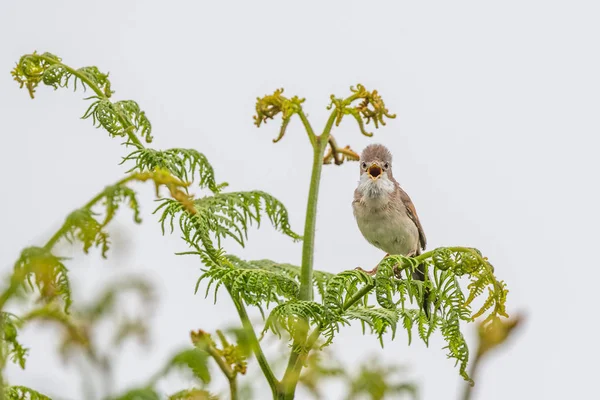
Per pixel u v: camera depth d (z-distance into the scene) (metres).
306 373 3.09
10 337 3.70
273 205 7.14
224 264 6.85
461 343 6.07
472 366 2.64
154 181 4.03
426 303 6.59
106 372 3.04
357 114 6.68
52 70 8.02
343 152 7.53
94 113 7.79
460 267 6.25
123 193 3.88
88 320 3.04
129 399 2.96
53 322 3.25
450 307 6.19
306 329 5.40
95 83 8.13
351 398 3.05
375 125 6.68
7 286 3.59
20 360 3.81
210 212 6.71
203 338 3.82
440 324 6.54
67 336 3.02
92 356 3.03
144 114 8.09
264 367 5.39
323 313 6.01
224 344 3.88
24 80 8.16
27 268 3.55
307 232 6.73
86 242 3.66
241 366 3.79
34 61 8.20
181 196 4.45
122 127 7.83
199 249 6.65
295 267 8.04
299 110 6.61
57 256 3.65
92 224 3.71
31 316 3.39
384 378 3.06
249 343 3.79
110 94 8.25
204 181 7.35
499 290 6.14
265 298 6.37
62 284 3.54
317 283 8.23
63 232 3.74
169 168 7.04
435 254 6.36
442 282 6.27
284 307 5.78
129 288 3.09
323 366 3.10
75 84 8.09
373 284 6.46
